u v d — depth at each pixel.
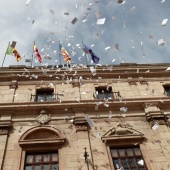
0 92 17.22
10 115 15.41
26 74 18.69
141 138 14.38
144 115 16.12
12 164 12.77
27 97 17.02
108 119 15.69
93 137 14.44
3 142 13.72
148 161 13.24
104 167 12.80
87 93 17.64
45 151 13.70
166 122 15.59
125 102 16.47
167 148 13.88
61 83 18.34
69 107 16.12
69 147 13.80
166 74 19.94
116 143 14.12
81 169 12.57
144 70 19.89
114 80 18.95
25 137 14.14
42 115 15.52
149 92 18.05
